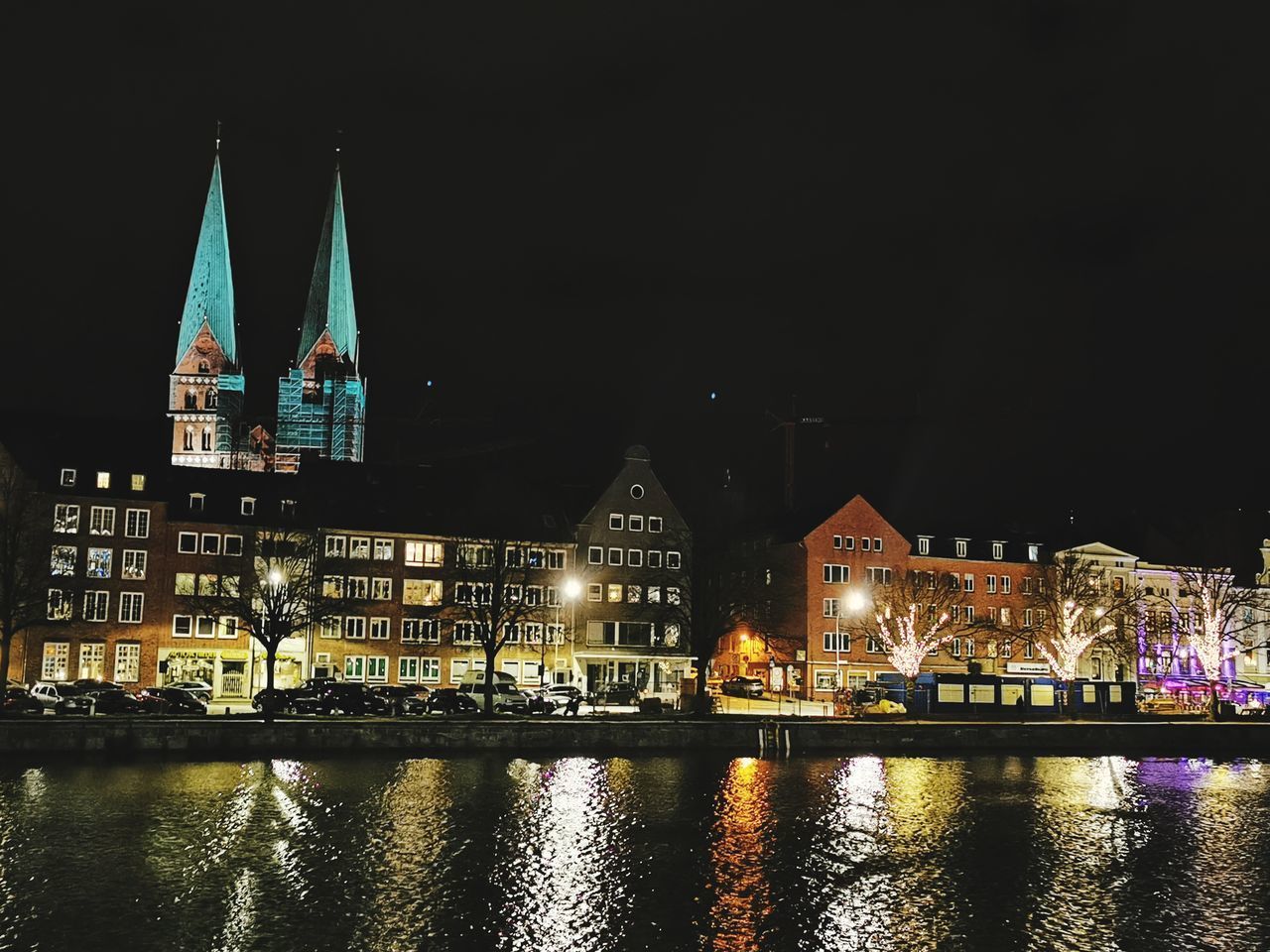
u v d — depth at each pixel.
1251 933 43.34
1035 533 153.38
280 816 57.69
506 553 106.88
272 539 99.56
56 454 110.06
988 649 141.38
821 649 132.50
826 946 41.03
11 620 92.56
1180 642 147.38
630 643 125.06
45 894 44.44
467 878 48.03
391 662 116.12
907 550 137.88
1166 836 59.31
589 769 75.38
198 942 39.91
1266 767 86.56
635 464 127.75
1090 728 92.56
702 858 52.22
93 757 73.00
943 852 54.62
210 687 107.44
